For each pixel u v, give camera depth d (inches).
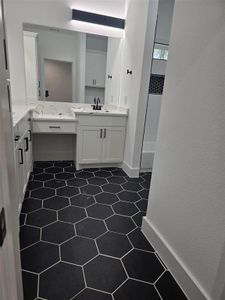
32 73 112.5
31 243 60.9
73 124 110.6
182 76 49.5
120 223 73.5
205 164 43.1
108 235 66.9
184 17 48.4
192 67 46.1
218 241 40.1
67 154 132.3
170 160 55.0
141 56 99.4
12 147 21.4
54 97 120.3
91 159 118.2
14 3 101.3
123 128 118.7
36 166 119.3
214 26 40.1
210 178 41.8
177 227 52.7
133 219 76.4
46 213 75.5
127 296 47.4
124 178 112.0
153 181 63.6
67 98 123.1
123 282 50.8
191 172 47.2
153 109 133.7
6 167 16.2
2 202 15.9
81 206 81.9
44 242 61.7
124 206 84.5
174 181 53.4
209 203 42.2
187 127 48.3
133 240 65.6
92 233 67.2
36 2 104.2
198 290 44.5
